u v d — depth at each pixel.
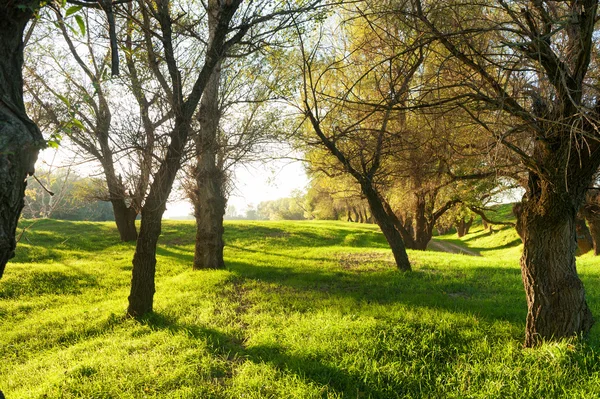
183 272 12.85
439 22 4.83
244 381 4.81
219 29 7.00
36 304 9.61
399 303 7.48
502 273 11.31
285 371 5.05
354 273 11.47
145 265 7.60
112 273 12.98
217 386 4.79
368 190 11.23
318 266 13.22
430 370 4.98
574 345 4.83
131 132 6.88
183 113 7.12
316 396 4.46
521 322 6.39
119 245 19.67
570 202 4.87
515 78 4.62
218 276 10.97
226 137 9.39
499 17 5.15
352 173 10.65
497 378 4.68
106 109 6.97
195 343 6.02
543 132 4.56
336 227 33.66
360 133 9.91
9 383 5.30
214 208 12.89
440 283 9.66
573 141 4.56
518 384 4.51
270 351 5.64
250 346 5.85
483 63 4.81
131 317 7.52
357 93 9.17
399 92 4.96
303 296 8.56
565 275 5.05
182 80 8.20
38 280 11.66
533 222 5.18
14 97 2.54
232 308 7.89
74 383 4.97
